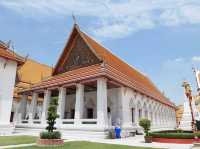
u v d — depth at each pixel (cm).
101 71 2272
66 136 2223
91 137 2084
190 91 2116
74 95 3291
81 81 2488
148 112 3550
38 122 2892
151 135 1856
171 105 5350
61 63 3300
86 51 2930
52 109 1523
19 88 3988
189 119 2995
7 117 2683
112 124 2452
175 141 1747
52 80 2969
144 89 3475
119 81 2525
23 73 4425
